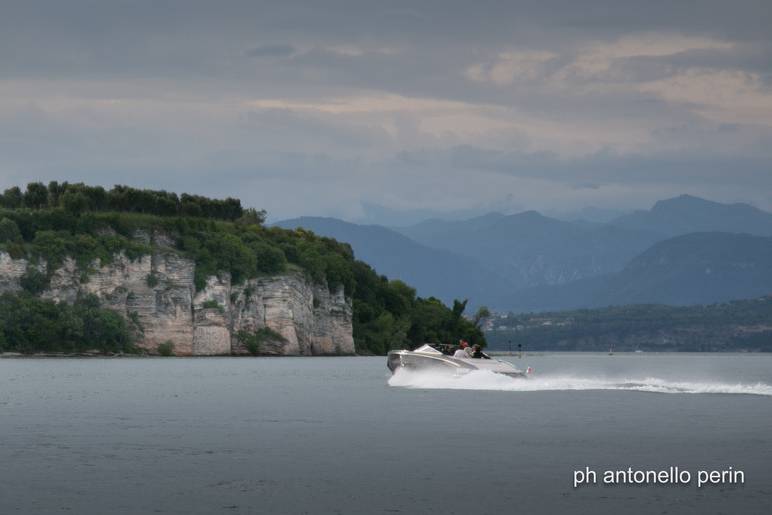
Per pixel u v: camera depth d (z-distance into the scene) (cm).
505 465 13200
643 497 11444
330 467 13038
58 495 11400
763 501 11275
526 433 16075
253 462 13350
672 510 10900
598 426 16950
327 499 11300
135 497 11331
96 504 11025
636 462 13450
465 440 15312
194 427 16850
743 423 17438
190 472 12662
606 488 11875
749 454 14075
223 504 11062
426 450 14338
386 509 10894
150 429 16562
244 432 16175
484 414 18788
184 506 10969
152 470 12775
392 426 16950
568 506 11044
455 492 11650
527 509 10931
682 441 15250
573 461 13500
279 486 11906
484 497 11419
